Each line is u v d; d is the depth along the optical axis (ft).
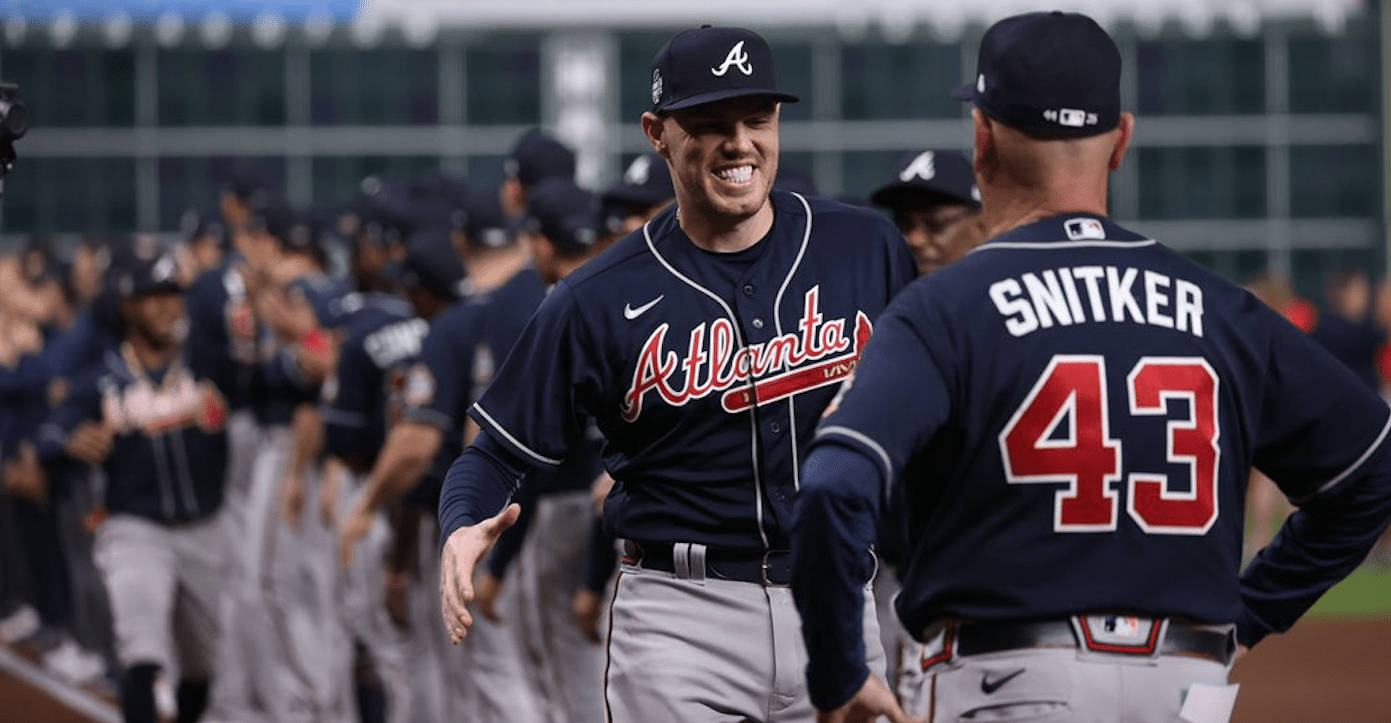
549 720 84.64
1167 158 289.94
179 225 283.18
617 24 282.77
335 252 161.89
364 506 88.58
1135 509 38.83
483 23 282.56
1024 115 40.27
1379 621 167.02
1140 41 287.48
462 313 85.46
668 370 51.13
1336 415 40.42
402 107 285.43
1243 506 40.52
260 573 105.91
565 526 82.43
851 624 38.73
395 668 102.42
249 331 114.73
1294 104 287.69
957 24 282.15
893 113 285.23
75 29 279.08
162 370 100.63
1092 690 38.55
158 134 282.77
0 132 55.77
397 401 96.07
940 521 39.96
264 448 110.52
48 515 158.20
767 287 51.55
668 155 51.67
